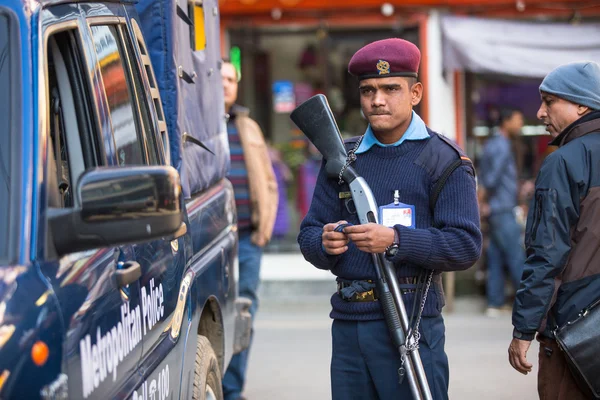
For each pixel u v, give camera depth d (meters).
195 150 6.32
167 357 4.79
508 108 14.88
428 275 5.10
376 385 5.12
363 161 5.20
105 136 4.33
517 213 14.05
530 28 15.45
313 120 5.30
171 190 3.51
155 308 4.57
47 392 3.13
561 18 15.74
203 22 6.86
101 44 4.57
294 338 11.92
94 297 3.65
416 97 5.20
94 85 4.30
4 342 2.99
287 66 16.14
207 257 6.20
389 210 5.06
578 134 5.27
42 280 3.33
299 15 15.86
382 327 5.08
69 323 3.37
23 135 3.50
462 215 5.01
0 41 3.64
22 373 3.01
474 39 15.33
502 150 13.38
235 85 9.30
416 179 5.08
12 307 3.12
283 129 16.31
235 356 8.53
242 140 9.17
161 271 4.74
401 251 4.86
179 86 5.93
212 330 6.54
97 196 3.36
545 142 16.03
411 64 5.07
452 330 12.40
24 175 3.45
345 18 15.81
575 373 5.16
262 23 15.98
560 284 5.25
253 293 9.23
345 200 5.21
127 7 5.36
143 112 5.14
